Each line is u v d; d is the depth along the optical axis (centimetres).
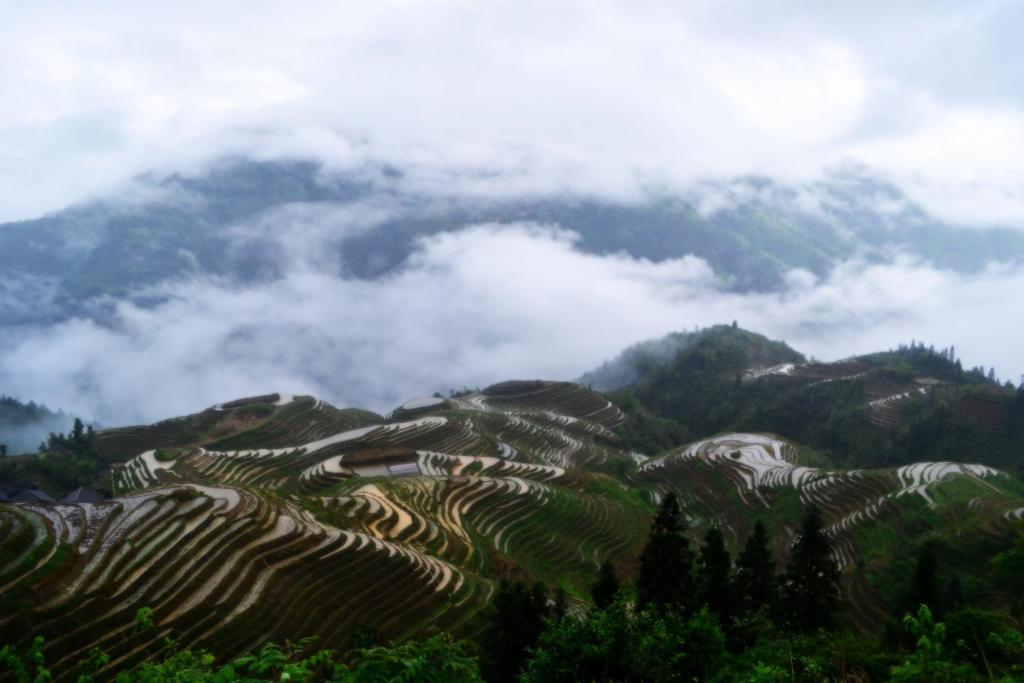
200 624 3888
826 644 2159
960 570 6581
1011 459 12350
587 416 18875
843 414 16425
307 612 4366
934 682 1529
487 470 10812
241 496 5688
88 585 3934
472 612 5059
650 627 2186
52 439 13200
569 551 7931
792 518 10056
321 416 15538
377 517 6881
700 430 19438
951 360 19162
